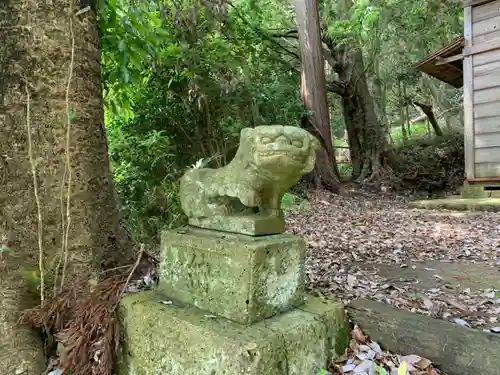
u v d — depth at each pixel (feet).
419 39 40.29
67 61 7.02
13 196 6.61
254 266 5.24
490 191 22.95
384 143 37.01
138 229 13.67
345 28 29.81
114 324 6.16
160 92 18.19
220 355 4.83
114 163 15.92
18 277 6.57
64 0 6.99
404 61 44.93
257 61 28.89
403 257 12.35
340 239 15.19
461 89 50.29
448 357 5.54
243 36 24.89
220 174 6.05
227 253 5.50
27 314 6.45
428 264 11.44
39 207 6.56
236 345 4.69
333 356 5.88
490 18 22.59
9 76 6.66
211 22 17.08
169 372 5.48
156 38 12.64
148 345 5.79
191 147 19.52
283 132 5.12
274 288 5.62
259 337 4.88
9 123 6.63
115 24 10.11
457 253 12.53
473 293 8.71
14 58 6.67
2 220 6.51
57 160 6.93
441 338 5.66
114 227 7.89
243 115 22.34
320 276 10.08
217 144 19.86
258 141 5.15
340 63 36.55
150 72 16.97
